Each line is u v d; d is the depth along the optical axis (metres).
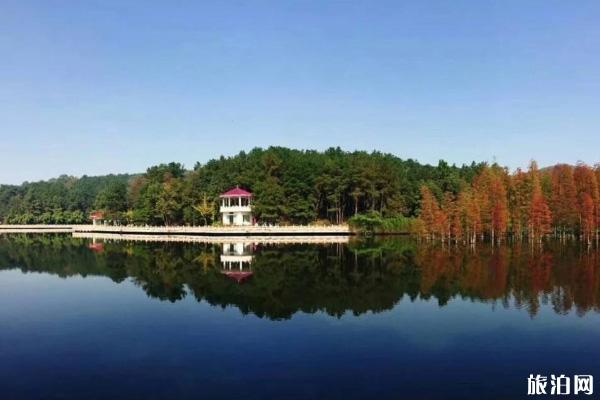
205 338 30.23
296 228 113.81
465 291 43.91
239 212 122.81
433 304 38.94
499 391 22.22
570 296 41.12
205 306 39.16
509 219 94.06
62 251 88.75
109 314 36.72
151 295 44.19
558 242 92.94
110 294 45.00
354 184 122.81
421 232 100.06
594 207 89.19
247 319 34.72
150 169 159.25
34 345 29.22
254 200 122.19
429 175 145.25
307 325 32.97
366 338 29.97
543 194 97.06
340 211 127.88
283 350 27.80
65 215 187.38
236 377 23.89
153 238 118.31
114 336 30.92
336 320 34.25
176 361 26.20
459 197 101.56
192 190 132.50
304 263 65.56
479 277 51.16
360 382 23.23
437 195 129.75
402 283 48.56
